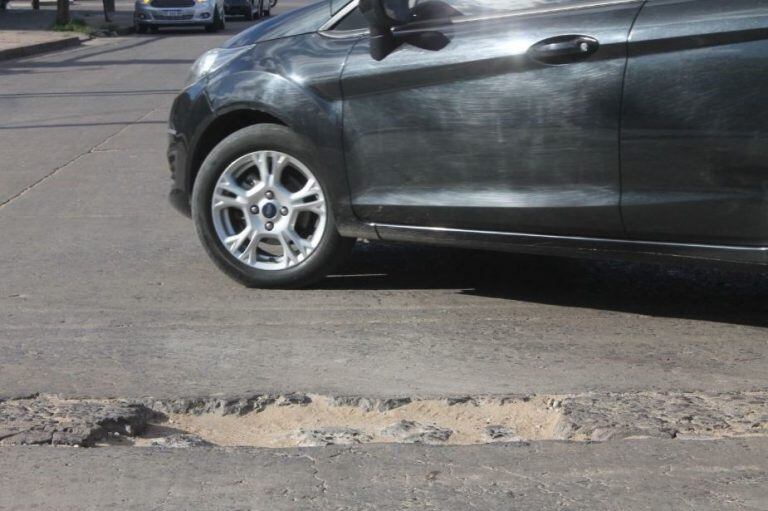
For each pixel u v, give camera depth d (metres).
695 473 3.54
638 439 3.80
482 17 5.19
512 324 5.23
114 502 3.37
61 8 29.75
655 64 4.74
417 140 5.30
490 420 4.09
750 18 4.58
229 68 5.84
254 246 5.81
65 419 3.98
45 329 5.16
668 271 6.18
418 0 5.30
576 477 3.52
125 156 10.41
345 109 5.46
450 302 5.61
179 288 5.90
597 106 4.87
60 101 14.73
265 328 5.17
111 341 4.97
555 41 4.93
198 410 4.18
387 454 3.71
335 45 5.56
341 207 5.56
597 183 4.94
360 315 5.39
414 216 5.38
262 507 3.32
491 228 5.23
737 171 4.67
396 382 4.41
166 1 30.22
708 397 4.21
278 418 4.15
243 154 5.74
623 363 4.65
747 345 4.89
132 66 19.89
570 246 5.10
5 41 24.61
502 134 5.09
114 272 6.25
